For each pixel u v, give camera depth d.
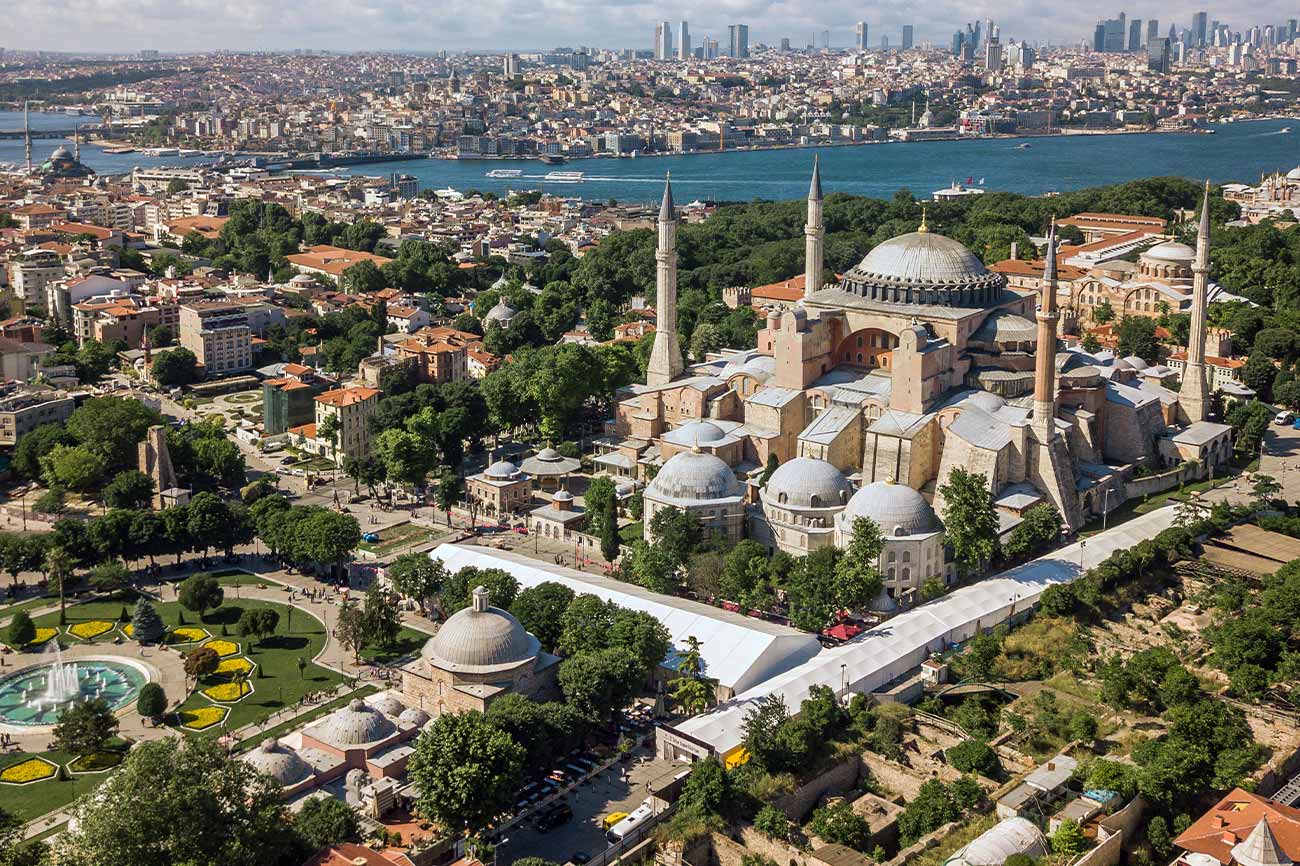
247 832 186.25
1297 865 182.75
